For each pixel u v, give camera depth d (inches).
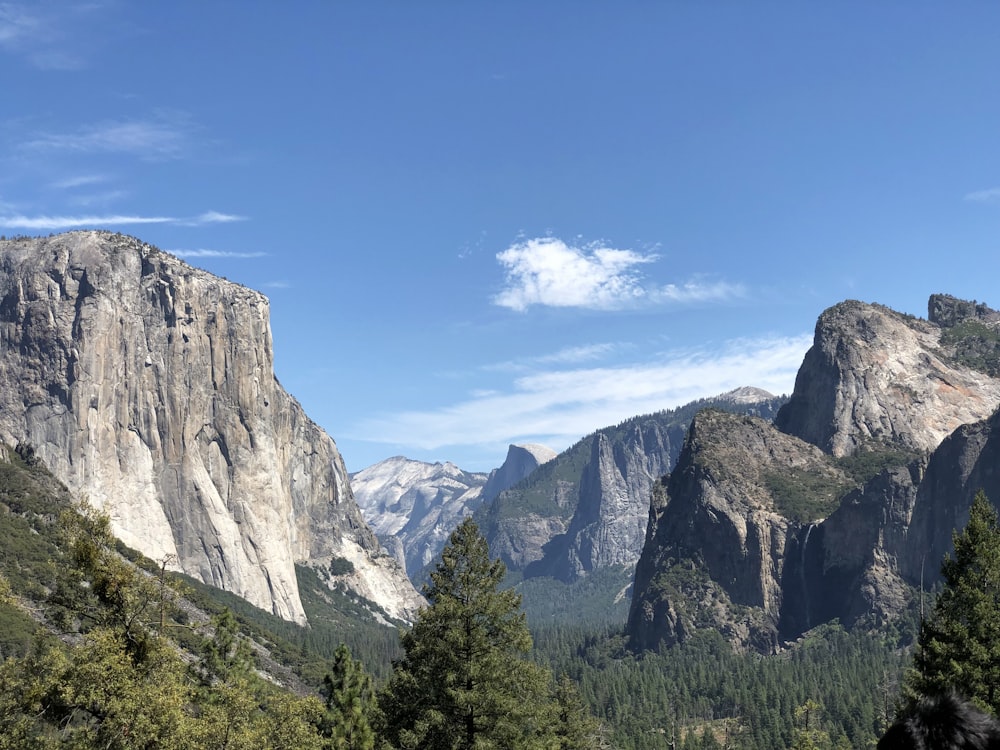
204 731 1969.7
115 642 1889.8
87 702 1814.7
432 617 2578.7
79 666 1817.2
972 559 2158.0
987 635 2046.0
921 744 285.9
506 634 2632.9
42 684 1820.9
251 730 2199.8
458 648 2561.5
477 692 2469.2
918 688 2103.8
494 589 2620.6
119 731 1812.3
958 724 285.6
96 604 2022.6
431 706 2534.5
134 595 2020.2
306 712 2477.9
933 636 2156.7
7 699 1815.9
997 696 1974.7
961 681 2004.2
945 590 2193.7
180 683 2030.0
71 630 2039.9
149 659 2005.4
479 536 2623.0
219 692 2298.2
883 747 295.6
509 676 2581.2
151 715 1852.9
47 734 1866.4
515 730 2486.5
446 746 2466.8
